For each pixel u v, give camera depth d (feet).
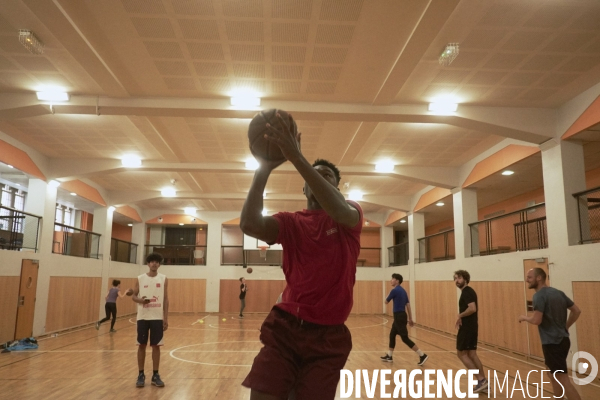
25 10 19.83
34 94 28.60
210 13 19.85
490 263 39.60
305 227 5.68
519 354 34.45
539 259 32.32
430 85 27.17
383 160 43.96
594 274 27.04
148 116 29.96
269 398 4.99
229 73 25.48
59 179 44.55
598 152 34.04
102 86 27.02
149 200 64.85
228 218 76.89
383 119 30.45
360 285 73.97
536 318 16.90
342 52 23.04
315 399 5.10
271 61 24.07
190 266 75.20
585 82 26.96
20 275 38.70
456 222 46.83
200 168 45.03
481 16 20.21
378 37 21.62
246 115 29.63
